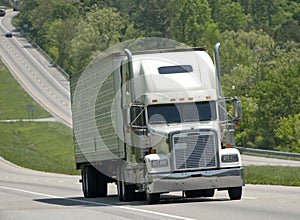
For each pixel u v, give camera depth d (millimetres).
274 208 43594
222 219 39000
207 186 50531
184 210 44938
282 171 87812
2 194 75562
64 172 132125
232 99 52438
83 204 56000
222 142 51969
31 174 136500
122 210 47656
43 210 51062
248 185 69062
